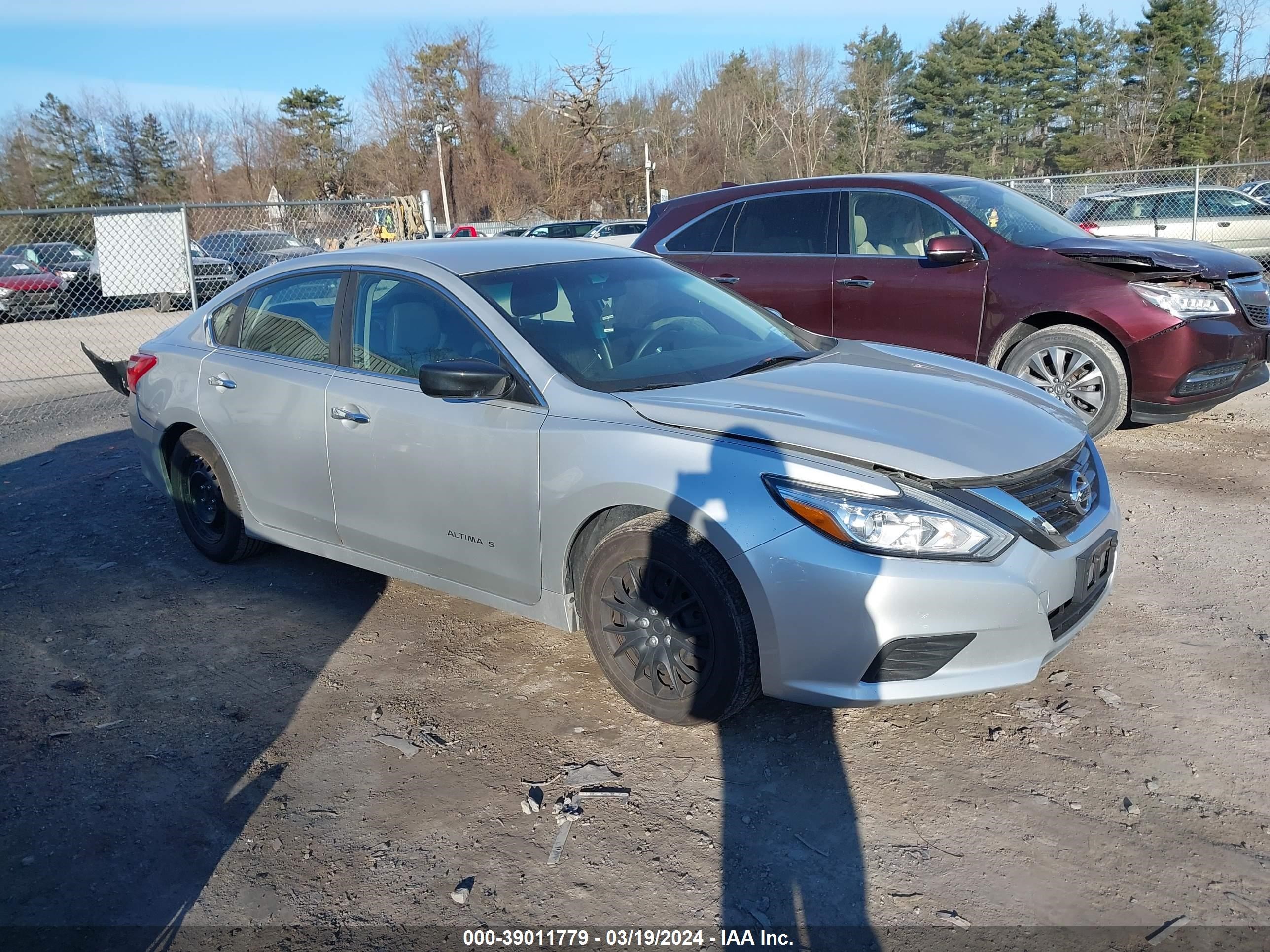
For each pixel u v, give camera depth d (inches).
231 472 183.6
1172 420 238.1
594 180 1722.4
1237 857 102.8
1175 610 158.6
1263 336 240.8
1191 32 1823.3
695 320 160.7
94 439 323.0
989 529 112.5
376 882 105.2
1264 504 205.0
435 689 144.9
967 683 114.4
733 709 122.9
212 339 190.7
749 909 99.0
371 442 154.0
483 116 1704.0
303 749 130.6
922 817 111.4
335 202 485.1
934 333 257.9
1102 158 1859.0
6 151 2031.3
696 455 120.6
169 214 619.2
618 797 117.3
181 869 108.3
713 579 118.4
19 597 185.5
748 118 2140.7
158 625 170.7
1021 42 2119.8
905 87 2202.3
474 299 149.1
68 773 126.8
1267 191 702.5
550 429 132.7
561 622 138.1
